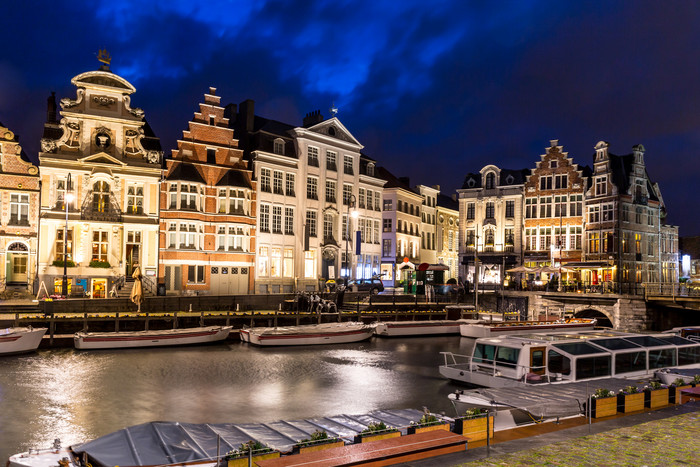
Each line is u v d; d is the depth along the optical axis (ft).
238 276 151.94
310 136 173.17
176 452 30.37
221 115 153.58
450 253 257.34
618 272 178.40
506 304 175.42
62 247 128.36
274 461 27.89
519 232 205.98
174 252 140.77
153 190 139.44
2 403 61.87
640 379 60.39
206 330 108.17
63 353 94.68
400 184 219.61
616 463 29.53
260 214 157.89
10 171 125.39
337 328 117.39
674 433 35.76
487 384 68.74
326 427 37.60
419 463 29.17
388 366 91.50
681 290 162.91
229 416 59.47
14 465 31.27
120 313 110.22
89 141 132.87
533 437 34.94
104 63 136.05
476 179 219.41
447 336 135.64
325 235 177.06
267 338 108.17
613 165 188.44
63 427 54.08
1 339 89.35
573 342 66.90
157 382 74.64
